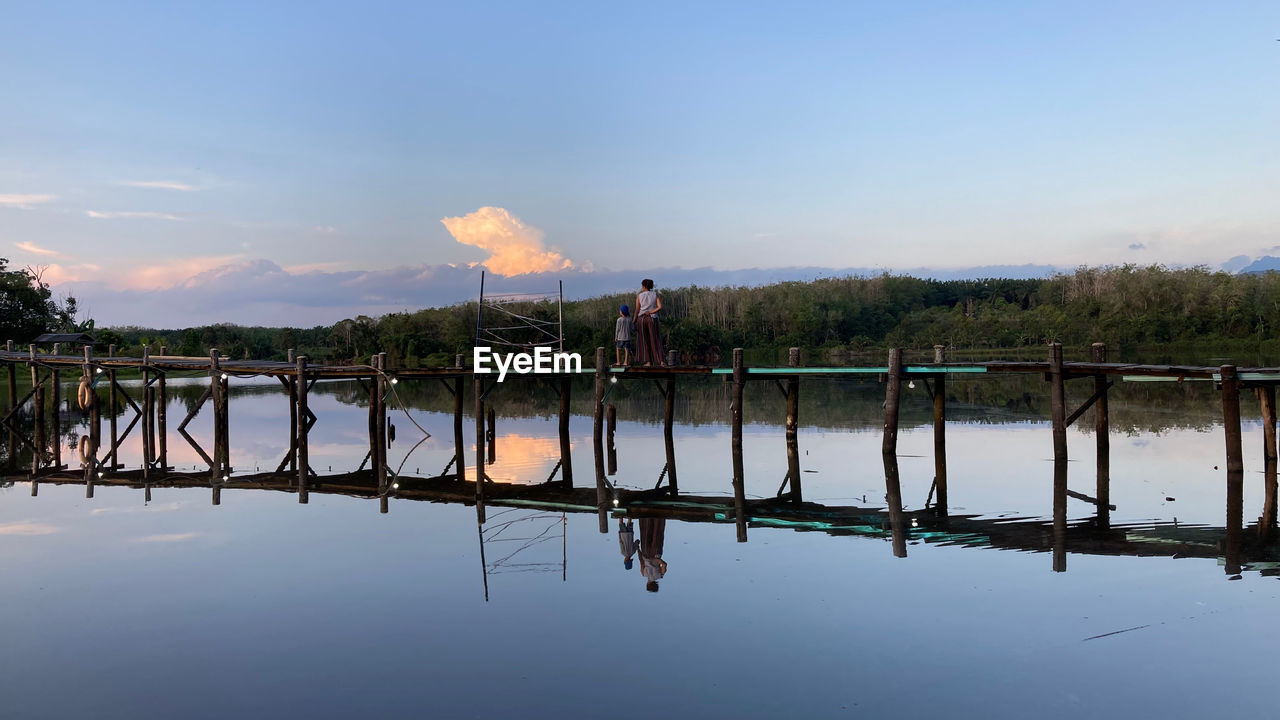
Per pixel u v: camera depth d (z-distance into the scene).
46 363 24.19
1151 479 15.62
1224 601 8.63
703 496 15.15
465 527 12.76
